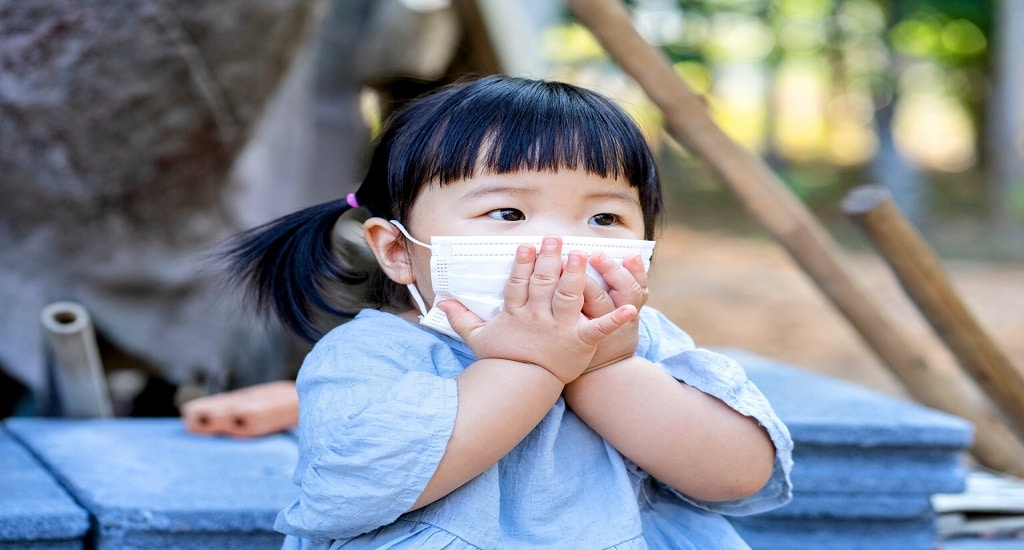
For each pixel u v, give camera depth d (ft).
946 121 85.92
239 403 9.30
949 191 61.98
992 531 9.04
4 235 11.50
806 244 10.31
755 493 6.00
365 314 6.05
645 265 5.54
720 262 41.47
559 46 53.83
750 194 10.26
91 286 11.73
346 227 7.20
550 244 5.17
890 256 10.33
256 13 11.07
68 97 10.84
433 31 16.61
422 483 5.11
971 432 8.23
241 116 11.60
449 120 5.64
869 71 54.80
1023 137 53.98
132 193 11.57
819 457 8.23
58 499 7.13
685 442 5.50
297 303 6.61
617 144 5.59
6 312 11.45
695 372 5.70
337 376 5.57
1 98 10.75
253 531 7.14
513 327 5.26
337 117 17.04
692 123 10.12
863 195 10.35
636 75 10.05
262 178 13.46
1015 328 28.81
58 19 10.57
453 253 5.34
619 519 5.55
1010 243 45.68
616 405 5.53
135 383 16.78
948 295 10.32
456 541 5.32
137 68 10.91
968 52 64.95
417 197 5.74
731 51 70.90
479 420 5.14
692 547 5.92
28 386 11.60
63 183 11.25
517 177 5.43
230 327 12.13
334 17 17.15
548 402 5.28
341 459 5.14
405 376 5.30
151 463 8.16
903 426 8.17
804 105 88.53
